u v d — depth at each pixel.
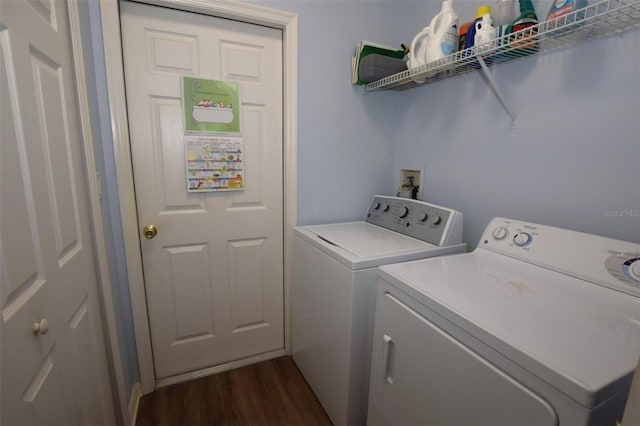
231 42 1.57
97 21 1.29
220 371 1.82
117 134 1.38
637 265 0.86
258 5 1.52
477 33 1.18
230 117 1.62
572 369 0.58
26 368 0.66
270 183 1.79
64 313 0.87
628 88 0.98
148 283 1.61
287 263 1.85
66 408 0.84
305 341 1.68
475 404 0.74
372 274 1.22
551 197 1.21
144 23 1.42
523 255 1.11
